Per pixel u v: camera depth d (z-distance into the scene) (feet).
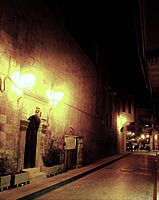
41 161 39.42
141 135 176.55
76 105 58.75
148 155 115.24
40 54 39.99
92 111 74.69
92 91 75.31
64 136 49.49
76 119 58.34
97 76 81.87
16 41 33.17
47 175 39.19
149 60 41.75
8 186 29.35
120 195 31.50
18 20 33.81
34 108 37.37
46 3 43.01
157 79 55.57
